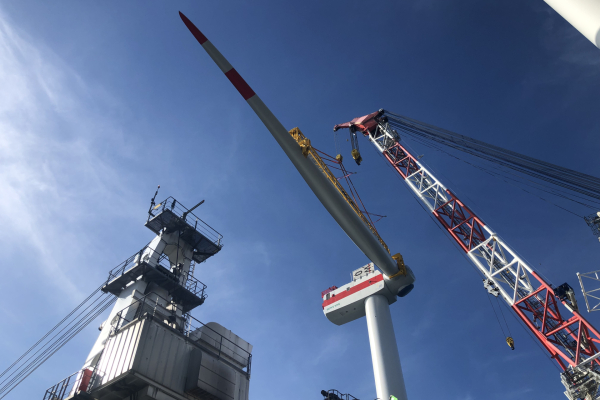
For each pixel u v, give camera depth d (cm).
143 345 2684
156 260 3597
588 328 4631
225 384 3031
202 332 3259
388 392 3659
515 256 5428
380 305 4366
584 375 4247
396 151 7456
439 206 6469
